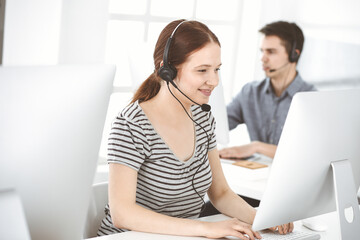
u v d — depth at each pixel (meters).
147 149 1.61
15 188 1.05
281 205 1.38
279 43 2.90
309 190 1.41
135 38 3.03
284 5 3.47
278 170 1.32
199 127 1.77
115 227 1.67
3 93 1.01
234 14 3.50
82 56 2.74
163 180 1.62
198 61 1.58
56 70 1.07
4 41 2.42
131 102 1.70
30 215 1.09
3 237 1.00
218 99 2.33
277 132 3.02
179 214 1.71
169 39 1.60
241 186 2.07
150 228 1.47
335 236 1.57
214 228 1.46
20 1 2.43
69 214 1.16
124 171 1.55
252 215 1.69
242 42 3.56
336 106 1.39
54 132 1.07
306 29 3.40
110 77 1.15
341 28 3.24
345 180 1.42
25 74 1.03
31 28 2.48
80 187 1.15
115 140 1.58
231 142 3.56
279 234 1.53
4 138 1.02
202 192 1.73
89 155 1.15
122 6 2.95
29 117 1.04
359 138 1.47
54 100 1.06
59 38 2.56
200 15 3.34
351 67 3.22
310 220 1.64
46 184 1.09
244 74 3.61
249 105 3.10
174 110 1.68
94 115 1.13
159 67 1.67
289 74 2.97
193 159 1.70
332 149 1.40
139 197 1.65
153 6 3.07
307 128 1.32
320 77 3.35
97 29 2.76
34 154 1.06
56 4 2.52
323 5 3.30
